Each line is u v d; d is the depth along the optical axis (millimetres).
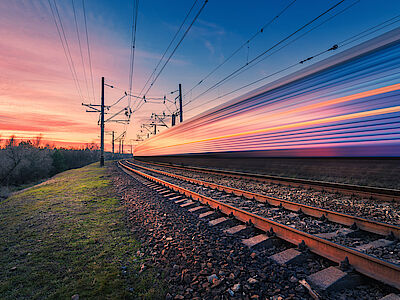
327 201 5844
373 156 5371
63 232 4602
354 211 4941
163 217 5336
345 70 5844
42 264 3287
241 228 4246
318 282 2496
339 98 6000
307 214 4938
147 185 10422
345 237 3725
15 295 2598
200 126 13984
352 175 6969
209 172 14031
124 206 6664
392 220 4238
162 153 23219
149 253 3584
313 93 6742
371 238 3711
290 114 7566
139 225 4930
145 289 2639
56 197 8711
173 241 3896
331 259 2895
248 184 9109
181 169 18234
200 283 2652
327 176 7820
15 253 3699
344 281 2502
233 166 13062
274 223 3871
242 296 2387
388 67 4949
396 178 5840
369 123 5348
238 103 10328
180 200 6910
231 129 10828
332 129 6211
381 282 2395
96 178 15078
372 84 5246
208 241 3809
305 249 3229
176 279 2764
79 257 3484
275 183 8758
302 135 7148
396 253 3014
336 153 6203
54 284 2795
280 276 2705
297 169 9086
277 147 8148
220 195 7379
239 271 2832
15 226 5246
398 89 4773
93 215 5801
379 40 5090
